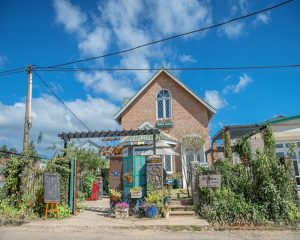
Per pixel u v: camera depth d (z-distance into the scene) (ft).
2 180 44.01
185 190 57.72
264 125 45.57
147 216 39.78
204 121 73.41
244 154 45.73
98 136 47.01
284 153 55.06
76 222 37.47
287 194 37.91
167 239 28.89
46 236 30.53
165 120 73.87
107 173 80.12
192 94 74.54
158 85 76.64
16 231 33.19
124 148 67.36
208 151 69.97
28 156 44.91
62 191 43.86
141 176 44.34
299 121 53.62
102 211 47.65
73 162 45.68
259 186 38.52
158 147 59.36
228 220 36.14
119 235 31.01
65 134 47.21
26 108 52.06
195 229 33.58
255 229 33.35
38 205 42.09
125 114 76.28
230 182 41.14
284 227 33.94
